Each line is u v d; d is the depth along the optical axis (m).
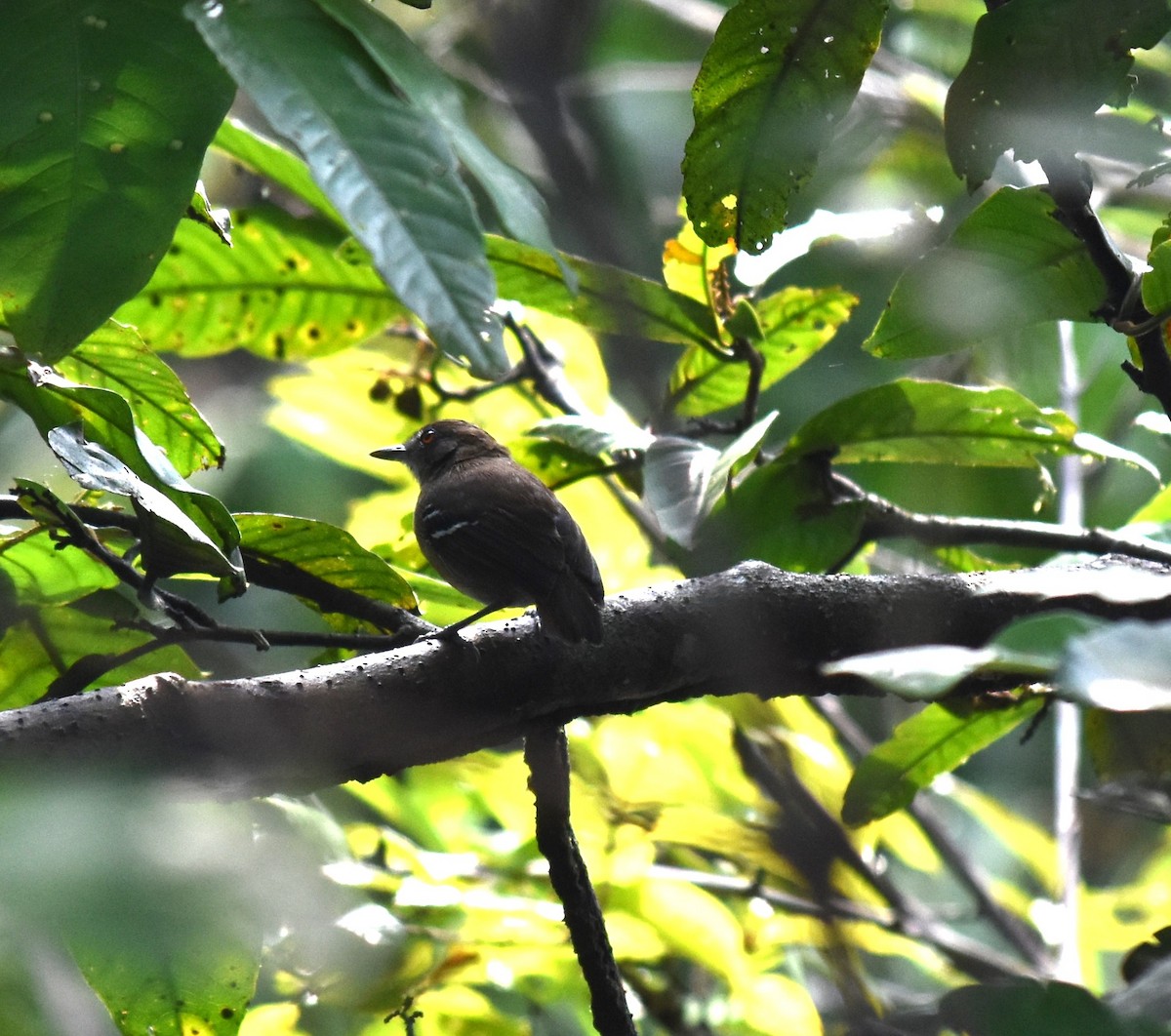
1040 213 5.66
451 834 9.43
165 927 2.06
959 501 10.53
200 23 3.38
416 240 3.30
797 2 5.25
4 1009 3.97
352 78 3.42
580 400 8.70
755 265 7.70
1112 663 3.30
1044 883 11.84
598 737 9.05
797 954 9.45
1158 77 11.16
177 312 8.36
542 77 15.58
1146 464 7.50
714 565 7.30
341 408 9.94
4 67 3.65
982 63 5.19
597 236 14.21
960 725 7.06
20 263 3.77
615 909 8.34
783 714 9.70
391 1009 7.24
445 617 8.30
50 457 12.17
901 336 6.09
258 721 4.77
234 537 5.14
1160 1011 5.53
